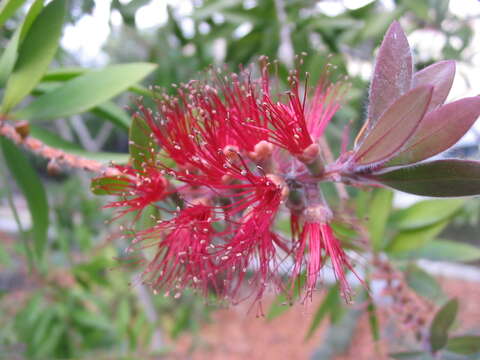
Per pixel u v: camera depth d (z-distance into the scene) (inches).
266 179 5.2
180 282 5.6
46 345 13.3
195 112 5.4
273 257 5.5
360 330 25.1
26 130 6.2
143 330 18.1
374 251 8.5
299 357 27.5
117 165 5.6
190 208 5.4
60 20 6.0
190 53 16.1
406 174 4.6
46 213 7.8
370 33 14.7
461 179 4.4
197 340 23.5
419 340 8.1
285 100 6.1
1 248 13.9
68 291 14.5
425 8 14.1
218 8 13.9
